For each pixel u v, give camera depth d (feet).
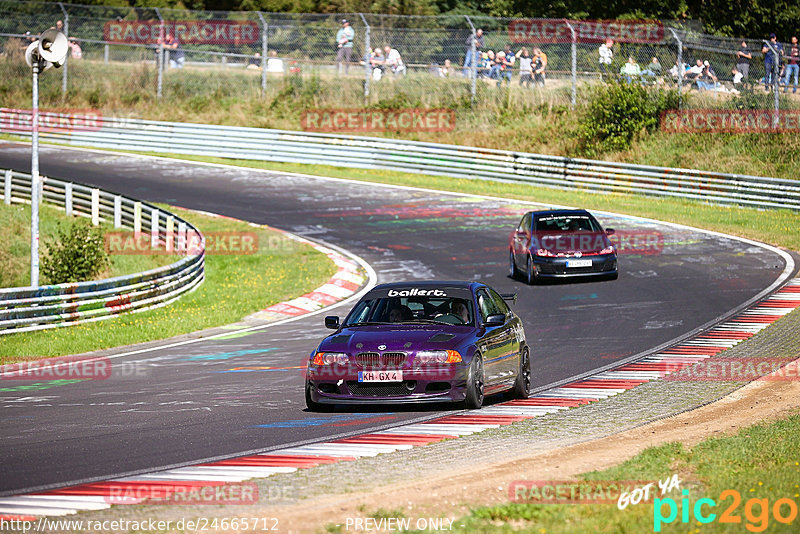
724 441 89.35
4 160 395.96
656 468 78.74
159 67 486.79
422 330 112.37
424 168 394.93
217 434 100.22
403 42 463.01
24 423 108.06
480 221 312.71
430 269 251.19
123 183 366.43
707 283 220.43
